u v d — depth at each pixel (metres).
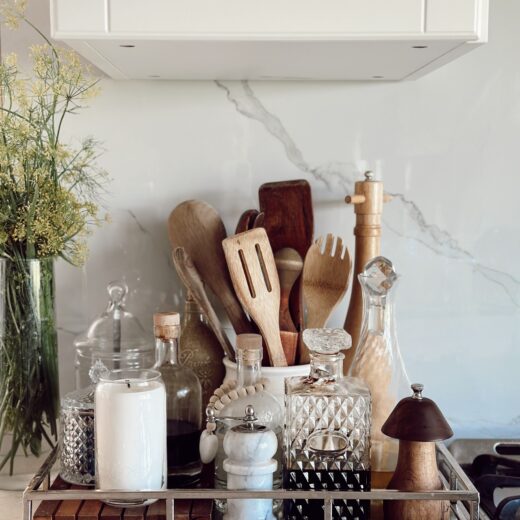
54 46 1.18
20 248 1.07
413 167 1.25
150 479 0.92
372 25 0.91
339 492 0.90
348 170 1.25
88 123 1.23
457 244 1.27
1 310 1.06
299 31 0.91
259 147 1.24
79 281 1.26
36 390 1.08
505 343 1.28
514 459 1.14
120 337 1.16
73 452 0.99
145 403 0.92
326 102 1.24
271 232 1.19
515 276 1.27
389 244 1.26
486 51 1.24
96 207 1.13
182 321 1.26
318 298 1.15
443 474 1.12
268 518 0.94
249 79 1.22
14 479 1.08
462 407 1.29
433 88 1.24
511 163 1.25
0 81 1.06
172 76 1.20
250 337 1.00
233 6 0.90
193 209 1.18
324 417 0.95
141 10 0.90
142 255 1.25
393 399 1.04
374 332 1.05
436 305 1.28
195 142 1.24
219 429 0.98
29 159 1.06
